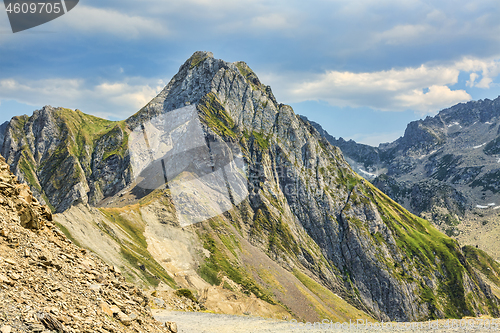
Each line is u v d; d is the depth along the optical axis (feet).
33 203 77.61
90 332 54.08
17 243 63.21
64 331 49.85
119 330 60.54
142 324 69.41
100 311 61.82
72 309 57.31
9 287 52.21
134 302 74.74
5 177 73.87
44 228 75.20
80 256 74.95
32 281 57.00
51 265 64.28
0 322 44.52
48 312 51.49
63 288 60.85
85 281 67.41
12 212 68.59
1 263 56.13
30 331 46.06
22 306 49.67
